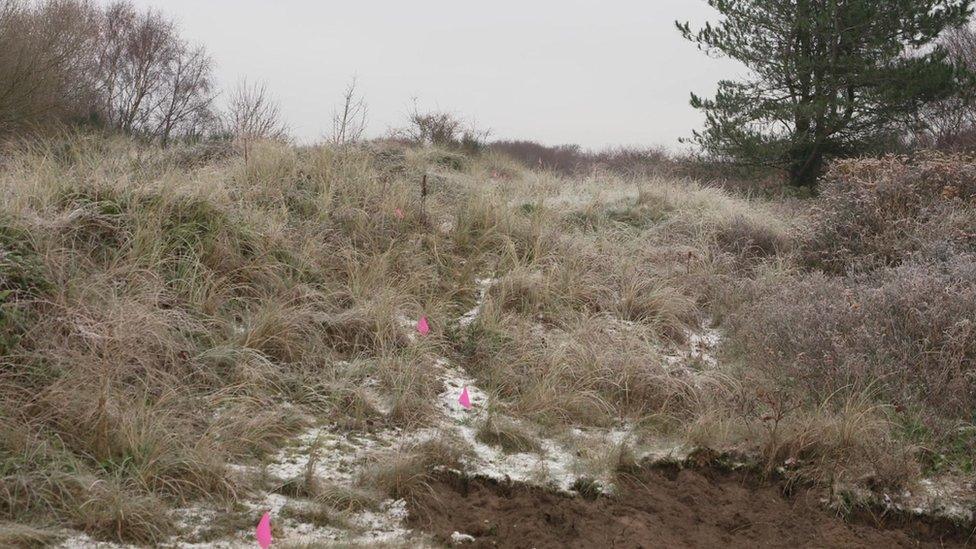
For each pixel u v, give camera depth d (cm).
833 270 832
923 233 791
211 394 477
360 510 400
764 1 1521
